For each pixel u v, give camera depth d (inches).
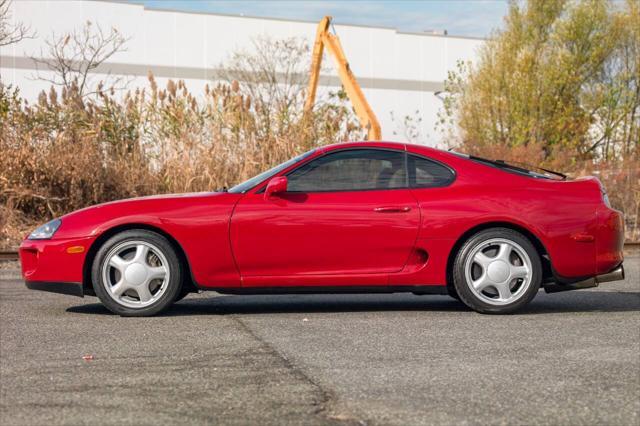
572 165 854.5
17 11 1336.1
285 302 281.6
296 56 1440.7
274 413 135.0
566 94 1169.4
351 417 132.7
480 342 198.1
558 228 243.1
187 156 552.1
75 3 1380.4
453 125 1359.5
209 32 1487.5
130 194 541.3
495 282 241.8
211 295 304.3
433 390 150.3
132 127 574.9
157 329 218.4
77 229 240.2
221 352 186.1
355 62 1605.6
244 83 1373.0
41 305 268.7
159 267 240.7
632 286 334.0
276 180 238.7
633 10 1181.1
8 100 565.0
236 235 239.0
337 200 242.1
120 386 153.6
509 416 133.3
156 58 1451.8
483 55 1194.6
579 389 150.6
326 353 184.7
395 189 244.8
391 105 1637.6
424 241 240.8
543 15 1171.3
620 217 252.1
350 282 241.6
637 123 1171.3
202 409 137.4
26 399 144.1
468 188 244.4
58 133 552.1
